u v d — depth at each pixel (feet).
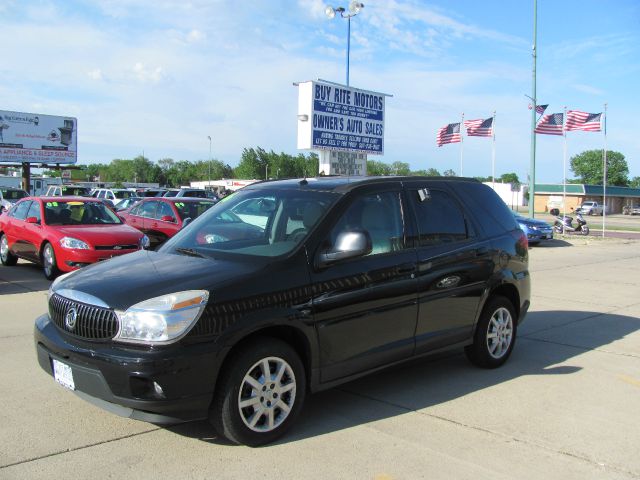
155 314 11.63
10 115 130.41
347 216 14.84
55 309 13.33
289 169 320.09
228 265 13.34
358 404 15.62
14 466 11.68
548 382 17.79
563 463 12.40
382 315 14.96
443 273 16.63
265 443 12.87
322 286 13.65
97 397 12.08
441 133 97.09
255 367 12.59
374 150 72.43
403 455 12.58
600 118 84.48
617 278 42.52
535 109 88.53
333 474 11.63
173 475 11.44
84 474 11.41
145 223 46.96
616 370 19.20
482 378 18.10
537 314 28.76
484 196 19.52
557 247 72.54
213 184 264.31
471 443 13.28
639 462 12.52
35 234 36.04
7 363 18.33
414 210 16.60
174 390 11.51
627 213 269.64
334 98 66.85
